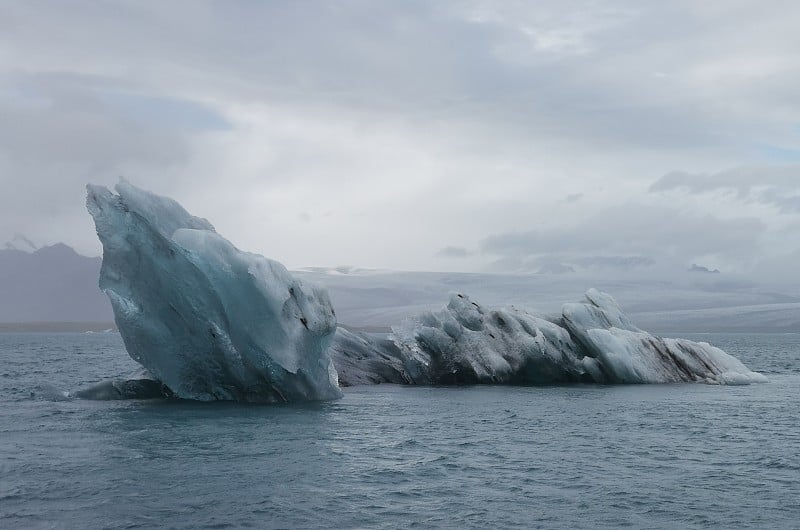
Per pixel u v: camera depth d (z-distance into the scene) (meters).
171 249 27.48
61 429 22.42
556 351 40.72
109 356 85.88
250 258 28.11
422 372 40.34
